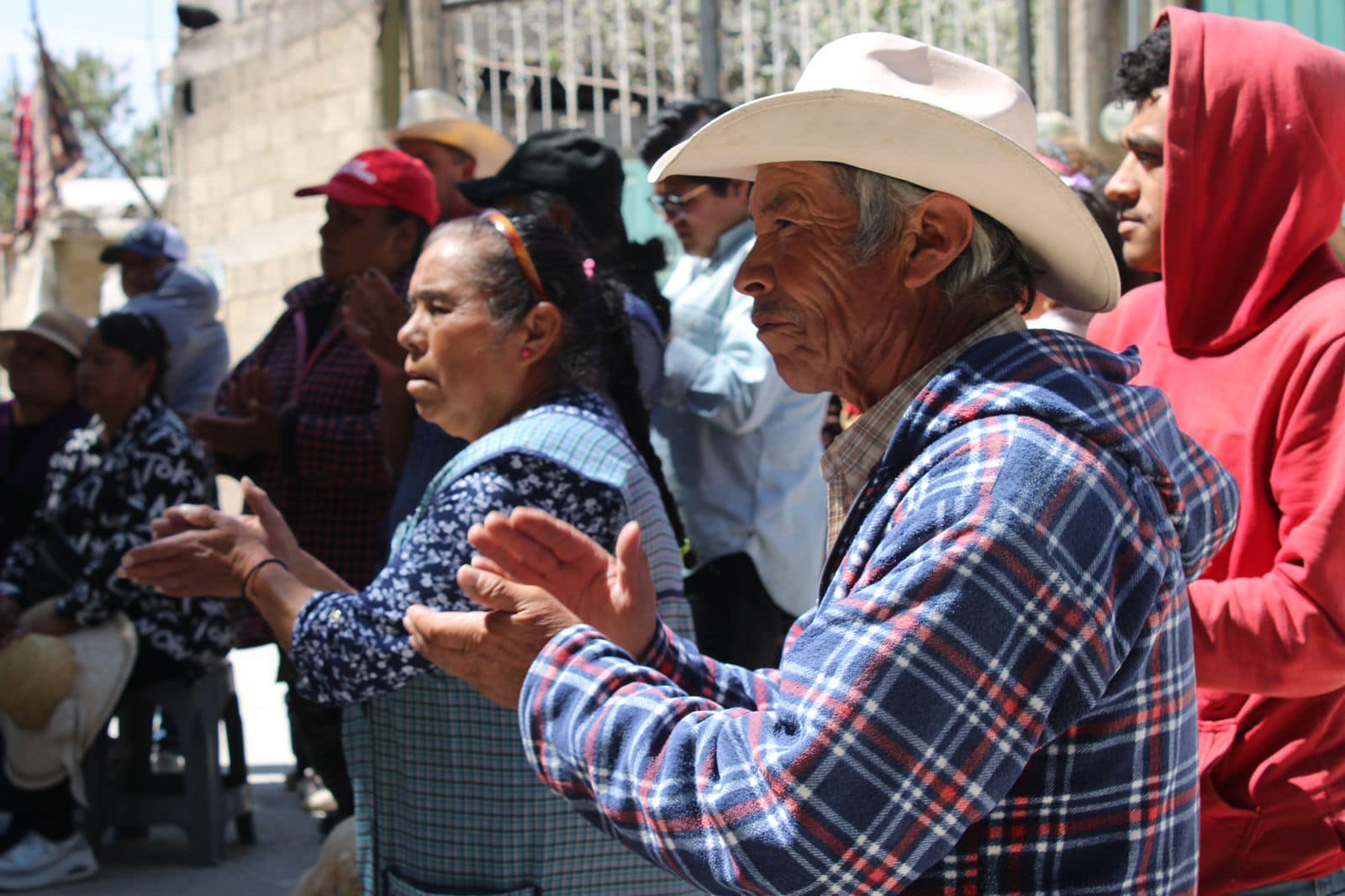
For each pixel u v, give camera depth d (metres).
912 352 1.53
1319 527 1.78
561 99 8.31
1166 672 1.38
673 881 2.21
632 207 7.55
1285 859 1.91
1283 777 1.91
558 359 2.35
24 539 4.57
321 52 8.98
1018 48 6.39
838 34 7.14
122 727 4.52
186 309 5.96
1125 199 2.32
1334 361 1.86
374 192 3.86
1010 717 1.25
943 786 1.24
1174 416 1.54
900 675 1.24
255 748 5.92
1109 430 1.33
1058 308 3.00
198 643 4.34
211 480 4.45
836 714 1.25
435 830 2.21
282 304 9.64
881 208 1.48
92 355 4.34
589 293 2.42
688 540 3.65
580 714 1.45
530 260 2.30
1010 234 1.54
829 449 1.59
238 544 2.28
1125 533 1.31
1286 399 1.91
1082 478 1.30
